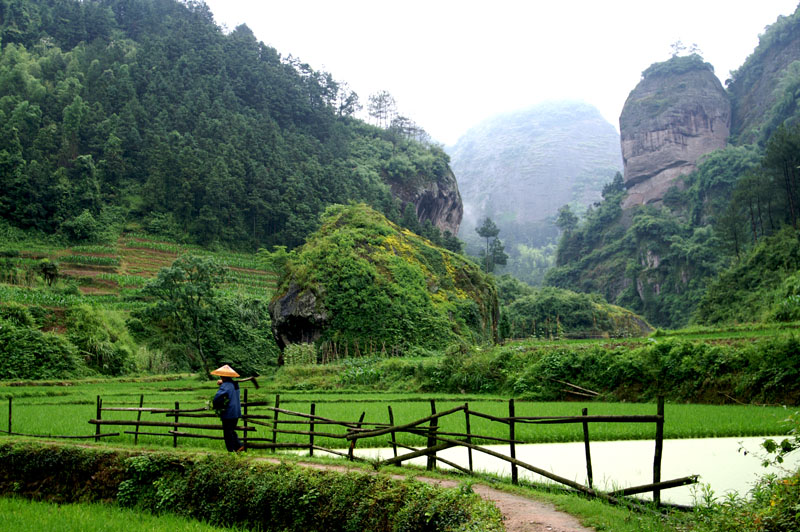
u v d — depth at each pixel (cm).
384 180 14862
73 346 4772
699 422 1845
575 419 1021
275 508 1062
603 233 19238
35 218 9069
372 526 943
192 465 1214
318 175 12188
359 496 991
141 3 17088
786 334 2539
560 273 18888
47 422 2016
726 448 1516
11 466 1377
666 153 19375
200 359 5659
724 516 757
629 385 2712
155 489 1226
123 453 1316
